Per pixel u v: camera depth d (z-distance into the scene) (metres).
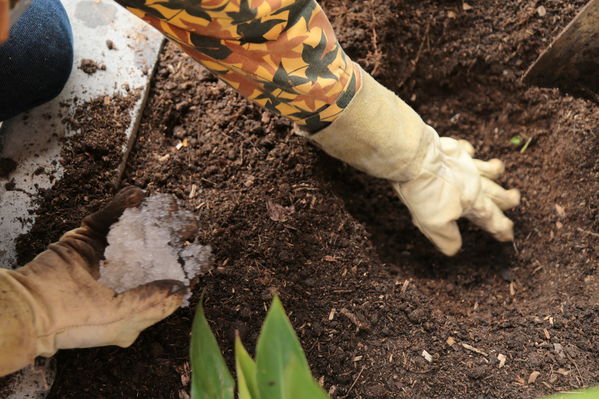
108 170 1.11
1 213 1.07
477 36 1.25
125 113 1.14
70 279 0.95
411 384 1.04
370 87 1.03
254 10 0.86
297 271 1.09
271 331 0.75
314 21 0.92
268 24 0.89
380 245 1.19
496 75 1.25
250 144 1.14
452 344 1.08
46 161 1.10
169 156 1.13
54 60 1.07
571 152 1.20
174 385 1.02
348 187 1.20
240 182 1.12
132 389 1.01
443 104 1.27
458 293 1.17
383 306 1.09
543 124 1.24
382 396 1.04
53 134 1.12
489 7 1.25
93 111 1.13
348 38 1.19
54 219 1.07
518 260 1.19
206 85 1.17
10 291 0.91
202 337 0.83
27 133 1.12
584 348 1.07
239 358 0.80
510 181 1.23
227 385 0.83
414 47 1.24
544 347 1.07
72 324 0.93
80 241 0.97
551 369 1.05
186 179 1.12
